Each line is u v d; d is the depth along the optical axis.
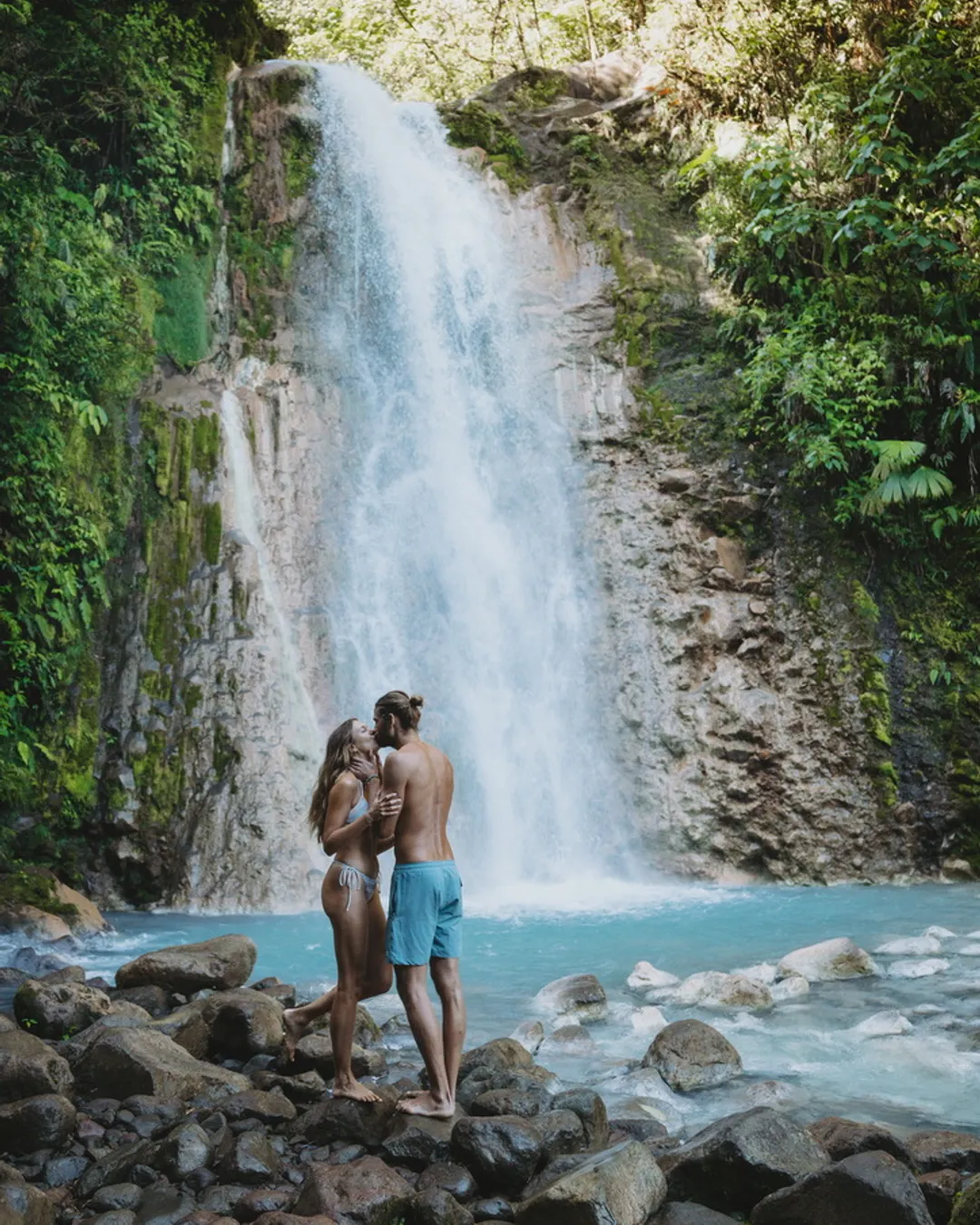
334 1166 4.43
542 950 9.65
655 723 14.42
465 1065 5.77
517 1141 4.54
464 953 9.57
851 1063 6.30
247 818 12.45
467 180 18.72
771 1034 6.91
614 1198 4.09
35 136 15.05
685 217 18.33
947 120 16.52
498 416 16.72
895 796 13.74
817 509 15.14
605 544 15.45
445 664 14.79
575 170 18.70
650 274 17.39
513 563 15.66
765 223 16.44
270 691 13.29
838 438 15.06
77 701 12.86
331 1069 5.78
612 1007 7.61
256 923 11.21
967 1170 4.55
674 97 18.91
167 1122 5.16
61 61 15.73
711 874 13.76
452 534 15.72
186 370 15.73
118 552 13.80
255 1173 4.59
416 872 5.10
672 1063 6.07
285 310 16.55
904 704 14.16
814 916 11.16
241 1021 6.20
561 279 17.84
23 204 13.92
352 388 16.22
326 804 5.36
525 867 13.82
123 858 12.23
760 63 18.28
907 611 14.65
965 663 14.40
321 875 12.47
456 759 13.95
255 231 17.05
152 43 16.55
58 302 13.80
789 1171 4.29
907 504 14.84
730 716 14.19
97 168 16.34
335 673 14.12
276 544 14.66
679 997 7.83
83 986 6.76
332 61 25.62
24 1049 5.46
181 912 11.97
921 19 16.23
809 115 17.02
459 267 17.88
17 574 12.73
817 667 14.34
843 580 14.72
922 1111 5.50
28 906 10.30
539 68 20.77
